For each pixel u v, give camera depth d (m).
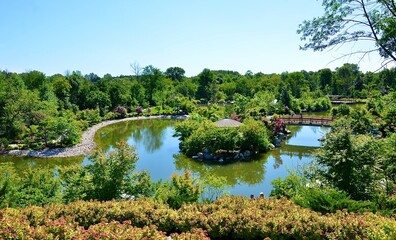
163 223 8.63
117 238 6.70
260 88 74.75
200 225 8.37
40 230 7.06
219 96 79.50
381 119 20.34
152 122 53.28
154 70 78.81
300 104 59.66
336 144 10.37
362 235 7.07
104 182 11.57
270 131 32.00
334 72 71.88
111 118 55.81
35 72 60.09
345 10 8.08
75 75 63.59
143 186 11.97
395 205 9.25
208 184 14.33
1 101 34.66
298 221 7.82
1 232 6.86
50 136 31.53
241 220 8.19
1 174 12.04
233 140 27.03
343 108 41.44
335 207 8.89
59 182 12.62
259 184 19.78
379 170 10.46
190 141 27.98
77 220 8.78
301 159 26.06
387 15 7.88
